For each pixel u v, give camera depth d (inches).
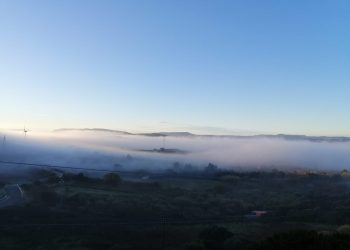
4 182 3174.2
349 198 3095.5
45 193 2642.7
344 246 887.7
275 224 2073.1
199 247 1486.2
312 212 2514.8
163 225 1825.8
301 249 861.2
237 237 1628.9
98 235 1700.3
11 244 1477.6
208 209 2709.2
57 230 1744.6
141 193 3078.2
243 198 3179.1
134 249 1488.7
